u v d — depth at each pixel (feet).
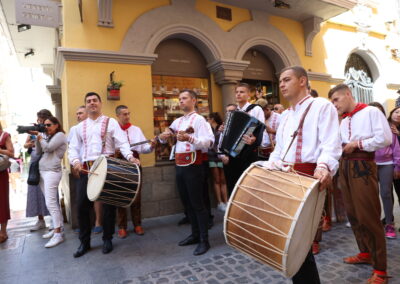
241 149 10.26
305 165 6.34
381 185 11.82
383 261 8.07
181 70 18.48
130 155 11.15
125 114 14.25
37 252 11.79
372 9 28.19
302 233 5.38
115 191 9.91
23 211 20.45
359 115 8.82
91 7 15.46
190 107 11.65
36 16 14.53
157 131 17.61
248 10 20.36
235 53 19.27
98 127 11.40
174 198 16.88
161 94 17.87
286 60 21.54
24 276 9.69
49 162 12.87
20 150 32.65
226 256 10.54
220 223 14.76
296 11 21.07
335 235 12.21
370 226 8.27
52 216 12.73
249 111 11.96
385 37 29.12
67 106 14.82
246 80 21.40
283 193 5.42
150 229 14.28
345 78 25.27
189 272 9.43
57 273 9.80
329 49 24.79
